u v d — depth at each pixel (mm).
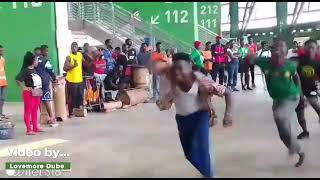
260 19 30953
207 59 16219
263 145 7660
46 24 14586
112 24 19172
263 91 16703
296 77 6223
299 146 6262
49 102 10344
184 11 20578
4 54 15219
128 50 14609
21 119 11750
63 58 14602
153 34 20078
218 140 8141
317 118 10141
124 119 11023
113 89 13164
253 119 10344
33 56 9438
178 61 5309
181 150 7461
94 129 9727
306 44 7922
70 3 18812
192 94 5281
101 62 12719
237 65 16875
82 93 11750
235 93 16281
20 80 9406
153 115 11539
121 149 7695
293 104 6168
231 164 6480
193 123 5359
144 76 14414
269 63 6195
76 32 18734
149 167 6492
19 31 14977
